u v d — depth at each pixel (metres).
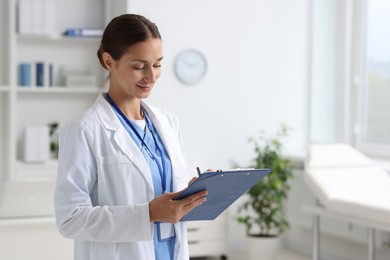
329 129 6.21
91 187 1.96
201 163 6.04
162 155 2.10
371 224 4.25
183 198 1.84
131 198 1.94
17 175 5.71
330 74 6.18
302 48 6.42
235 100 6.16
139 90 1.94
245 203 5.77
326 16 6.22
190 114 5.98
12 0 5.71
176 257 2.05
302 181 5.80
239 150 6.18
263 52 6.25
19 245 3.32
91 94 6.23
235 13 6.12
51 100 6.14
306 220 5.77
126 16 1.93
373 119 5.75
